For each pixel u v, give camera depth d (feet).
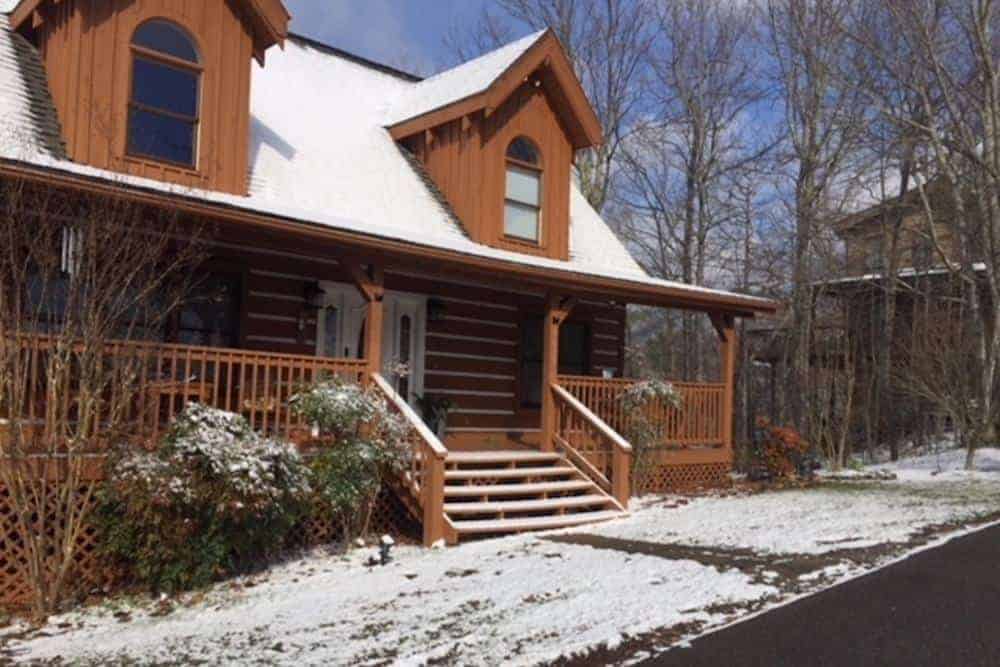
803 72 77.25
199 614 21.09
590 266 46.39
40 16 31.94
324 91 47.03
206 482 23.59
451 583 23.08
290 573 25.11
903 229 73.82
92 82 30.66
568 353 49.06
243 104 34.68
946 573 22.66
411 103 47.29
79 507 23.06
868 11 73.26
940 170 65.92
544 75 45.19
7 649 18.60
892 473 50.31
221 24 34.01
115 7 31.24
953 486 43.14
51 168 22.38
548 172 45.68
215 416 24.81
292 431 29.01
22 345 22.00
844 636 17.54
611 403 40.29
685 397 42.70
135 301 23.84
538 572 23.88
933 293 73.10
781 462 45.62
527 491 33.17
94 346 22.57
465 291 43.55
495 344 44.88
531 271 35.06
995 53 61.31
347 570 25.39
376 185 41.37
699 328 105.09
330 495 27.14
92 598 22.77
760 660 16.21
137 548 23.12
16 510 21.44
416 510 29.45
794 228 81.41
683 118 86.89
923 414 72.49
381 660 16.62
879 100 71.56
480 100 41.55
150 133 32.12
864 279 75.15
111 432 23.21
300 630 19.03
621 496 34.60
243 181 34.53
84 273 22.61
